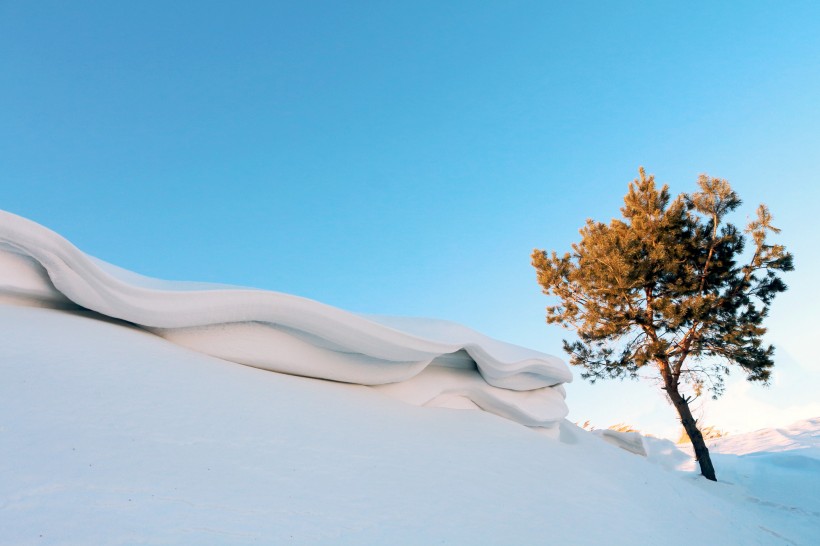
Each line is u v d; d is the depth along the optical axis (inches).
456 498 274.5
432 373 505.4
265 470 236.1
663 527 360.8
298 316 391.5
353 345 417.1
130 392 261.0
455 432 392.8
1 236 316.8
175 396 274.5
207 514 186.2
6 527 149.1
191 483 204.1
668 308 728.3
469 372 523.5
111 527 161.2
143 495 185.5
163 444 226.2
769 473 757.3
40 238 322.7
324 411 336.8
